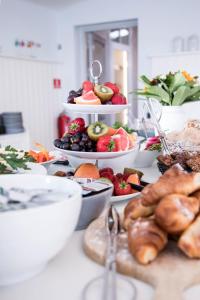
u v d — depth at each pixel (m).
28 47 4.20
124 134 1.02
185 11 3.93
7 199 0.51
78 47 4.76
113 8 4.34
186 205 0.53
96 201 0.69
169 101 1.56
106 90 1.05
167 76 1.57
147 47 4.20
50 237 0.46
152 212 0.59
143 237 0.51
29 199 0.51
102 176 0.89
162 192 0.56
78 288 0.47
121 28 4.52
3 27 3.81
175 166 0.67
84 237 0.60
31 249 0.44
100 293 0.45
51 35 4.63
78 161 1.14
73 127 1.04
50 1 4.26
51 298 0.45
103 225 0.66
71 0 4.38
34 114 4.25
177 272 0.49
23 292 0.46
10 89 3.83
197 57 3.61
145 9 4.14
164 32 4.08
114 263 0.49
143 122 1.84
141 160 1.27
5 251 0.43
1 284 0.48
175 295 0.43
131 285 0.48
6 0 3.82
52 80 4.57
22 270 0.47
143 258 0.49
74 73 4.76
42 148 1.24
